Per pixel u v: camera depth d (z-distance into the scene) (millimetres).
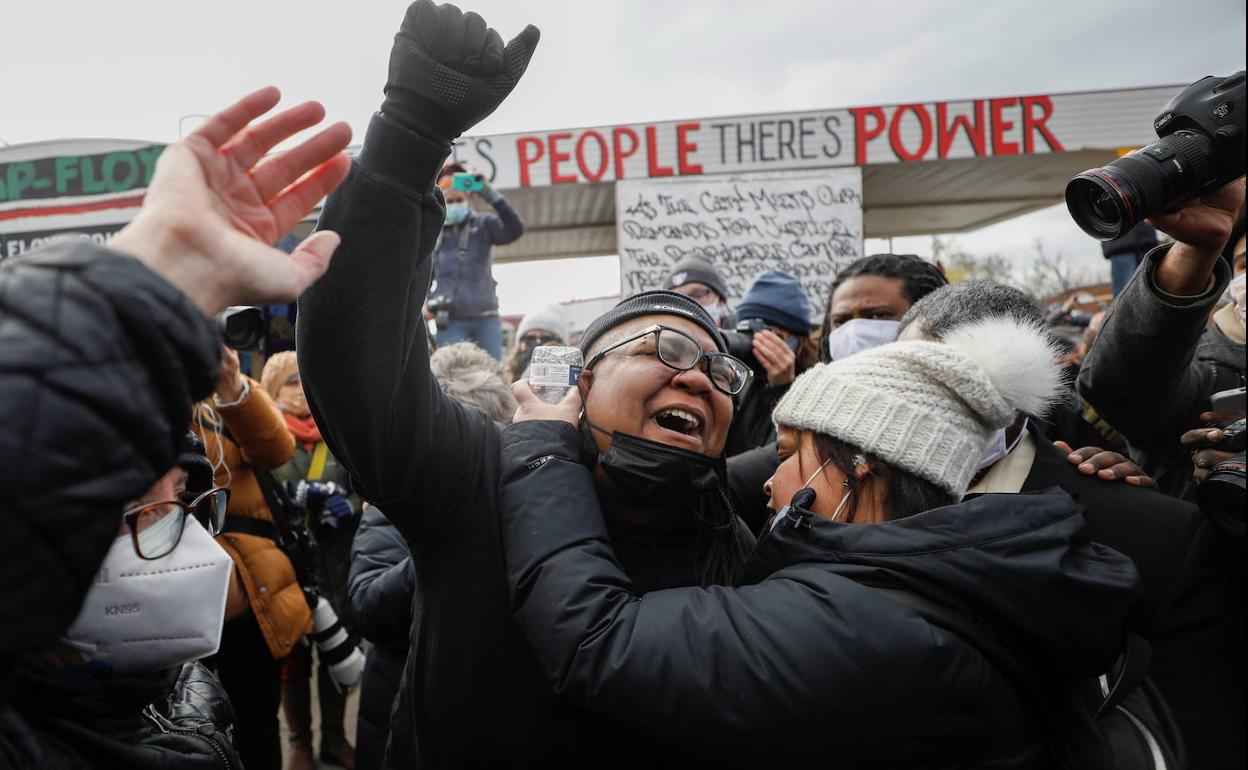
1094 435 2295
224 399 2572
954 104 7246
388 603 2066
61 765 993
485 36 1078
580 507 1293
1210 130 1392
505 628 1345
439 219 1173
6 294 537
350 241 1085
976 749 1099
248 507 2711
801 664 1075
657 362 1434
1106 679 1301
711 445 1506
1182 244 1604
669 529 1514
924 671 1063
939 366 1247
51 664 1092
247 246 677
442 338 5477
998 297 1719
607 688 1113
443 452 1373
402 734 1489
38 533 509
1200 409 1908
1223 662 1527
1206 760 1496
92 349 535
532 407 1463
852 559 1171
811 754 1080
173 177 671
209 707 1349
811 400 1307
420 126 1071
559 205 8844
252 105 713
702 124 7297
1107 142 7227
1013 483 1615
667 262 7266
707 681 1089
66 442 516
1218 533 1557
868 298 2684
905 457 1220
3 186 4285
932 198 10000
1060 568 1104
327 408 1163
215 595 1160
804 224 7246
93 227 4297
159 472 585
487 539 1375
